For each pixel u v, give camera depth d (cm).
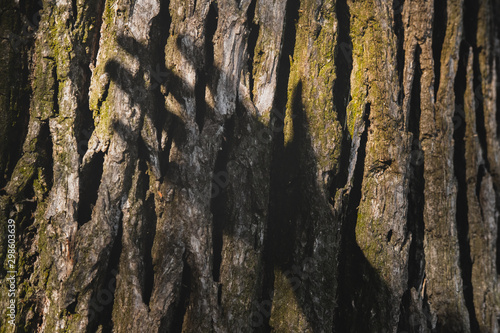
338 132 184
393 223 188
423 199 198
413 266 195
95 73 172
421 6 198
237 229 176
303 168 182
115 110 169
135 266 168
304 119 184
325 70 185
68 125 168
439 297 194
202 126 176
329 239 181
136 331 166
